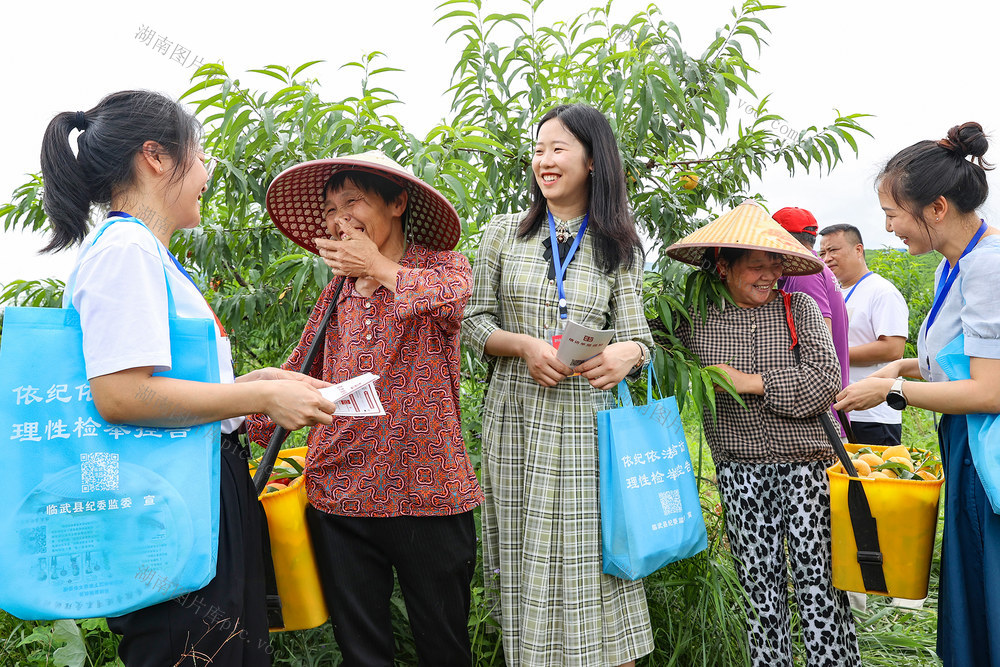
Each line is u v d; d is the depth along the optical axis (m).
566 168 2.10
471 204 2.83
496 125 2.97
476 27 2.92
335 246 1.75
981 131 1.88
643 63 2.67
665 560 2.10
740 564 2.38
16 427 1.26
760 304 2.40
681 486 2.14
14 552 1.24
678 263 2.74
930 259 8.00
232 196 2.73
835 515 2.23
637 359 2.09
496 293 2.26
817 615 2.29
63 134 1.42
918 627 3.05
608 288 2.15
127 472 1.30
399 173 1.75
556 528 2.08
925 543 2.11
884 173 2.04
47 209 1.43
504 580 2.13
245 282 3.02
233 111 2.51
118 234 1.33
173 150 1.46
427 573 1.85
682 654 2.54
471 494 1.88
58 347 1.30
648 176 2.90
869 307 3.75
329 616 1.95
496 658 2.48
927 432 5.80
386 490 1.80
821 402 2.21
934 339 2.02
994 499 1.76
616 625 2.12
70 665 2.27
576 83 2.92
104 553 1.28
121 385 1.27
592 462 2.11
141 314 1.29
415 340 1.83
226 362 1.58
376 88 2.68
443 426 1.84
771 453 2.29
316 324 2.05
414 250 1.96
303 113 2.43
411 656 2.47
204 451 1.39
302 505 1.90
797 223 3.20
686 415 2.75
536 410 2.11
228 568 1.47
